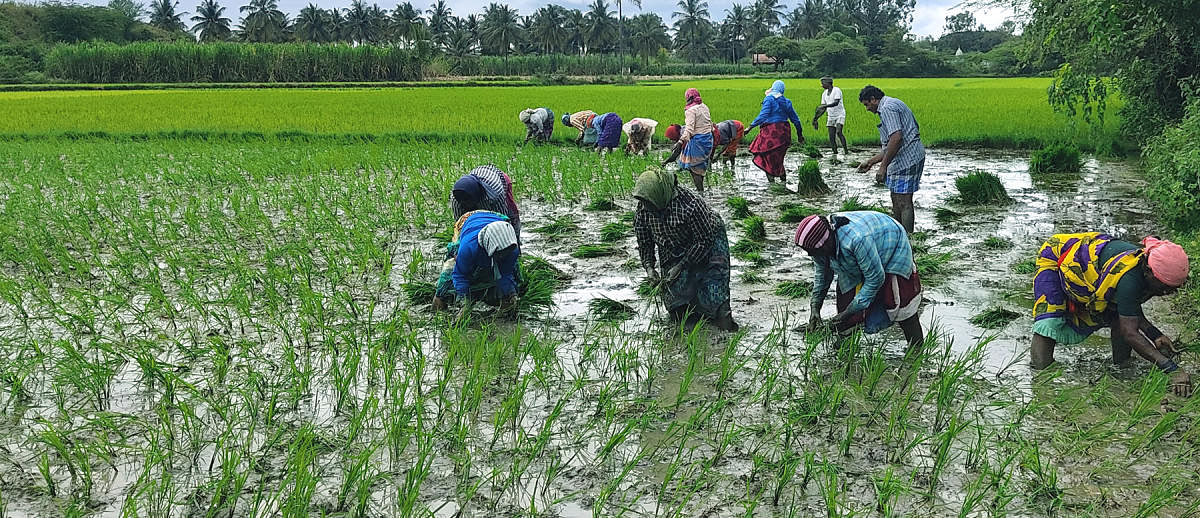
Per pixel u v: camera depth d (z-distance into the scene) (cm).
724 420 464
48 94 4197
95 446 428
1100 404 470
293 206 1081
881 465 414
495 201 669
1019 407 470
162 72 5597
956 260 789
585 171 1291
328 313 644
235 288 657
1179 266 452
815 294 568
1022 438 433
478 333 605
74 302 677
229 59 5753
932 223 958
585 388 509
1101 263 484
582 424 462
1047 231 909
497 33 10344
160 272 769
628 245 866
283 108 2752
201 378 522
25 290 716
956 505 379
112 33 9919
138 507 380
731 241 890
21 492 394
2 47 7475
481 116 2359
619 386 504
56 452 431
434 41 10138
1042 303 512
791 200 1128
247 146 1747
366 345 575
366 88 5006
